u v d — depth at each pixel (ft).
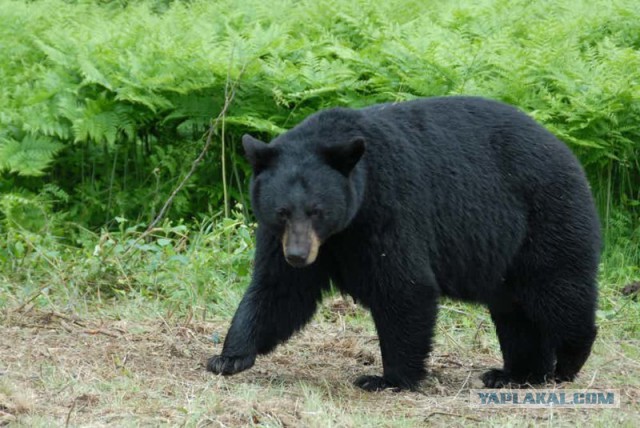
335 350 37.35
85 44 53.67
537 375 34.91
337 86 51.70
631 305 44.55
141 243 45.91
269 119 51.60
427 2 64.23
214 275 43.37
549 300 33.24
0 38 58.65
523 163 32.76
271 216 29.30
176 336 36.96
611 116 49.96
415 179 30.86
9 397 27.55
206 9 63.05
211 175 52.90
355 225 30.45
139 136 54.29
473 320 42.24
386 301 30.86
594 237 33.65
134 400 28.37
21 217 48.91
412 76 52.75
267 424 26.45
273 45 53.31
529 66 52.60
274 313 31.83
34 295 40.19
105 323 38.04
